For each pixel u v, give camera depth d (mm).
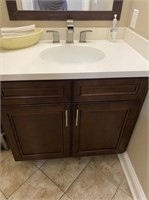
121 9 1150
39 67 839
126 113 1039
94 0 1101
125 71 839
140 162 1124
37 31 1127
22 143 1111
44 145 1152
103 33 1242
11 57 942
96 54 1118
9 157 1403
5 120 966
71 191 1192
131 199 1155
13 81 810
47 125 1037
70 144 1175
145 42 965
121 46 1155
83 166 1355
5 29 1002
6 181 1244
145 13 960
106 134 1146
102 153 1278
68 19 1152
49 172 1306
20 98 878
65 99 917
